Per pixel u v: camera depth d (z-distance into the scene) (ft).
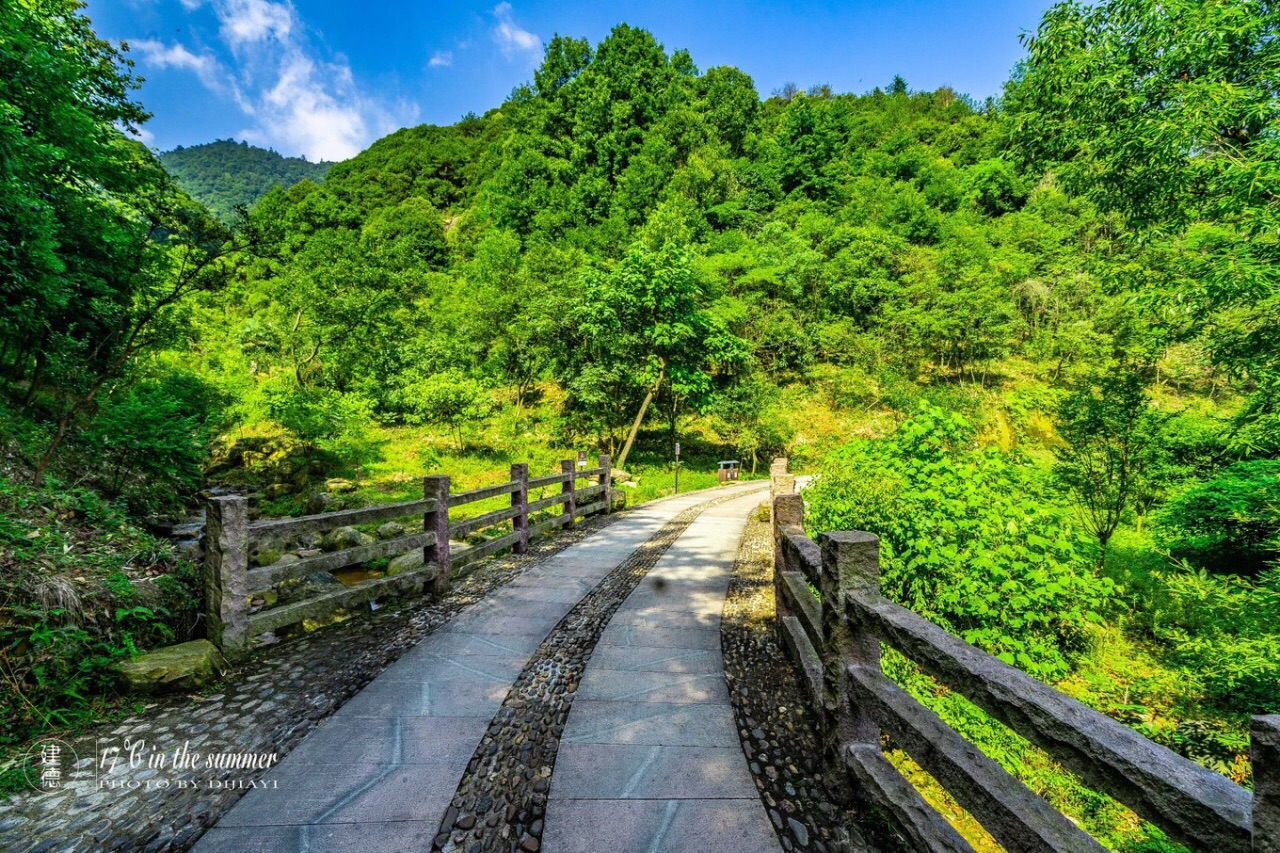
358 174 219.00
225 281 21.93
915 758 5.71
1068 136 18.83
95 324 22.02
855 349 94.38
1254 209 13.96
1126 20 16.75
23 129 16.72
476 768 7.82
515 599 15.66
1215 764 11.44
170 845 6.29
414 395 60.29
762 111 207.72
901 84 256.52
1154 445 22.13
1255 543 20.12
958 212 127.34
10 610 9.25
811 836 6.53
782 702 9.83
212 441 42.14
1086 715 4.11
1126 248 19.31
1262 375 15.28
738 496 49.47
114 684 9.51
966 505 13.71
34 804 6.92
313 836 6.46
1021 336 98.68
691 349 69.21
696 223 115.65
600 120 159.53
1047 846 4.02
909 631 6.00
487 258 99.04
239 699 9.75
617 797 7.20
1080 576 14.25
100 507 15.57
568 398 76.38
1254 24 13.99
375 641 12.50
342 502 36.24
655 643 12.51
